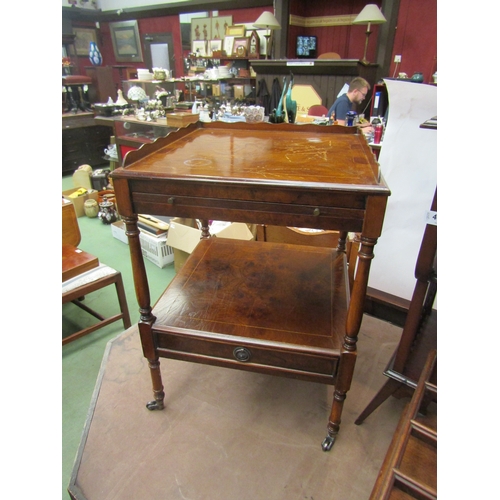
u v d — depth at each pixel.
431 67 4.74
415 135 1.63
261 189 0.96
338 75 4.58
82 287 1.83
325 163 1.13
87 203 3.71
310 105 4.88
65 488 1.29
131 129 3.85
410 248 1.83
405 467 0.96
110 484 1.21
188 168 1.05
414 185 1.71
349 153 1.27
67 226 2.37
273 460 1.28
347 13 5.54
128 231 1.10
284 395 1.54
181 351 1.29
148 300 1.23
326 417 1.45
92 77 5.65
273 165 1.10
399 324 1.97
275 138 1.51
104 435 1.36
